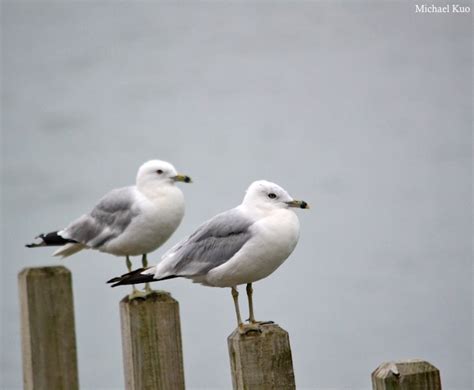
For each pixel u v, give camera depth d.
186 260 11.28
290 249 11.02
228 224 11.13
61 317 10.20
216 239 11.17
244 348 8.65
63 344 10.21
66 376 10.23
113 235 13.85
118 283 11.43
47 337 10.16
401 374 7.40
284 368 8.68
